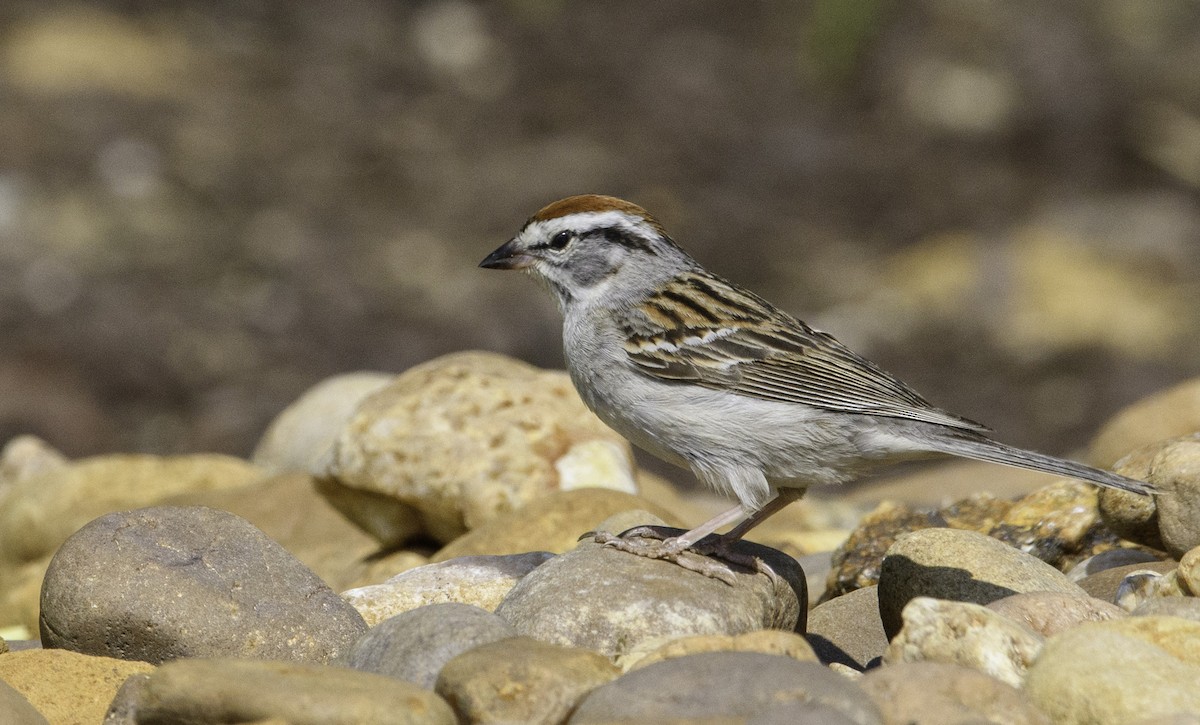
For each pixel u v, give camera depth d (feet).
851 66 79.20
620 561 18.71
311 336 57.77
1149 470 21.04
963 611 16.03
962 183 71.61
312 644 18.38
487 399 28.22
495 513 27.04
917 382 57.00
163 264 61.00
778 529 32.32
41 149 67.62
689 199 70.33
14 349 55.21
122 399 54.13
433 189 68.69
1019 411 54.49
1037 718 14.46
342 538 30.04
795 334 21.95
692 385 21.49
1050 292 61.52
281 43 81.30
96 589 18.29
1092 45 79.30
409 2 86.17
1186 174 71.67
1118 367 56.18
